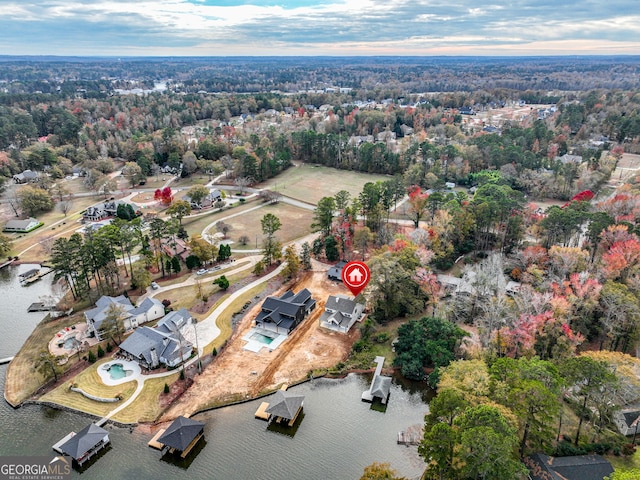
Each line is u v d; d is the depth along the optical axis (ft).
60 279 345.31
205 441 202.49
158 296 328.90
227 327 287.48
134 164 629.10
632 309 231.50
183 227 465.47
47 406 222.48
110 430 208.54
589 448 180.65
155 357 248.52
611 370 191.11
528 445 182.70
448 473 156.76
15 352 267.18
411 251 310.04
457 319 287.69
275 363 254.06
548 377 176.14
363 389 237.25
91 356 250.98
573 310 248.52
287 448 198.59
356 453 195.62
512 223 361.30
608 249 314.35
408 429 206.69
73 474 186.39
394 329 285.23
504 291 295.89
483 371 189.67
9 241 426.10
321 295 329.93
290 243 423.23
